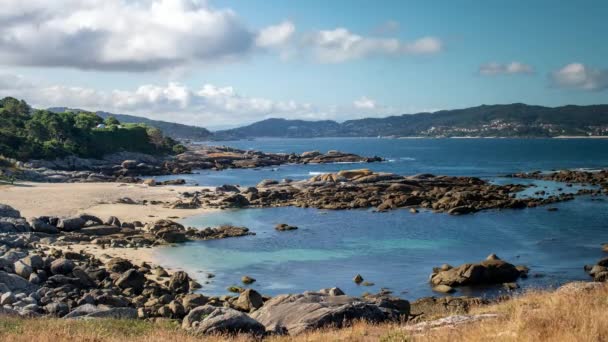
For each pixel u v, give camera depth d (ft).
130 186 315.17
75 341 45.98
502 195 255.50
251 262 138.41
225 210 235.20
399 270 130.21
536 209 225.97
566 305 42.14
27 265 106.52
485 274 116.67
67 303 90.17
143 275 111.14
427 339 38.50
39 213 197.06
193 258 142.31
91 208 217.97
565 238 165.58
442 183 301.22
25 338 46.19
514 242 160.97
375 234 176.96
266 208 243.19
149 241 159.74
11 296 88.02
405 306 85.46
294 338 51.31
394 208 236.63
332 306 67.72
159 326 60.39
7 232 154.51
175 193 281.95
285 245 160.04
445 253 148.15
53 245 148.25
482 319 45.60
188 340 48.70
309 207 245.65
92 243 155.33
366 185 294.66
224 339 50.06
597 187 303.68
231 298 100.83
